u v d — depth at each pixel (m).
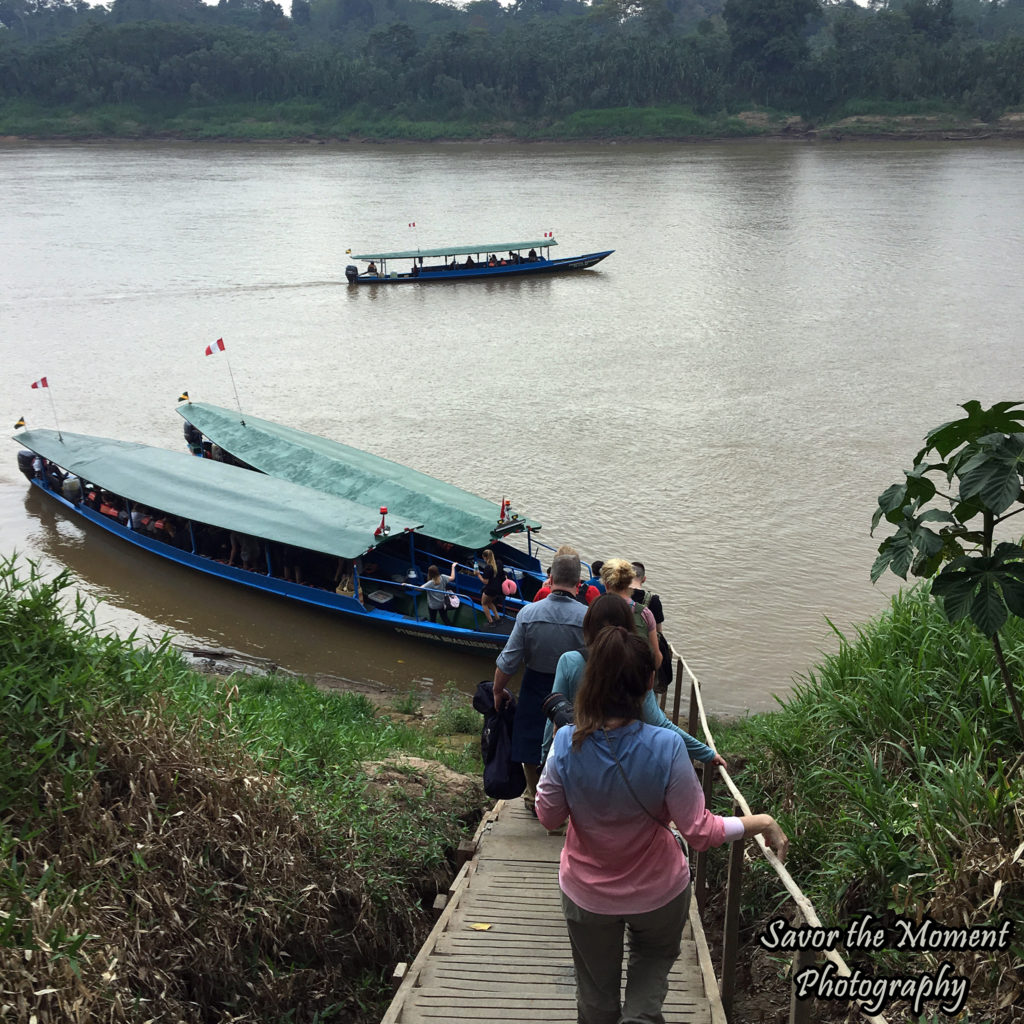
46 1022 5.15
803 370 34.03
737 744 9.94
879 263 51.69
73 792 6.46
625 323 42.19
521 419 29.67
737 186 83.38
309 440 24.84
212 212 73.19
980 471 6.04
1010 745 7.46
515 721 7.20
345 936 7.31
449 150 125.38
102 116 139.88
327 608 19.62
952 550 6.75
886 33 142.25
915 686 8.26
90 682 7.36
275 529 19.77
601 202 76.56
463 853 7.96
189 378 34.44
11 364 36.09
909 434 27.61
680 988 5.73
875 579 6.57
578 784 4.05
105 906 6.00
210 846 6.82
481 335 41.03
